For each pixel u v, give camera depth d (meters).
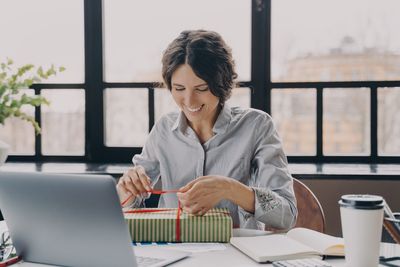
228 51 1.35
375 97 2.43
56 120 2.64
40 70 1.52
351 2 2.43
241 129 1.48
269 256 0.97
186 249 1.07
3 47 2.63
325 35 2.46
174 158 1.51
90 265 0.89
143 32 2.56
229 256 1.02
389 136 2.45
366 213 0.86
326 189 2.16
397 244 1.01
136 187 1.27
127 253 0.84
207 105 1.35
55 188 0.86
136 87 2.59
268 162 1.42
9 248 1.11
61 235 0.90
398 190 2.12
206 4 2.51
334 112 2.47
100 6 2.57
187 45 1.29
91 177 0.82
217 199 1.18
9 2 2.61
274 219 1.25
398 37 2.41
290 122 2.51
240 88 2.52
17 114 1.43
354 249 0.88
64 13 2.61
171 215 1.17
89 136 2.63
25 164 2.55
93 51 2.59
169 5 2.54
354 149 2.48
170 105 2.58
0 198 0.95
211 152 1.47
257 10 2.47
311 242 1.08
